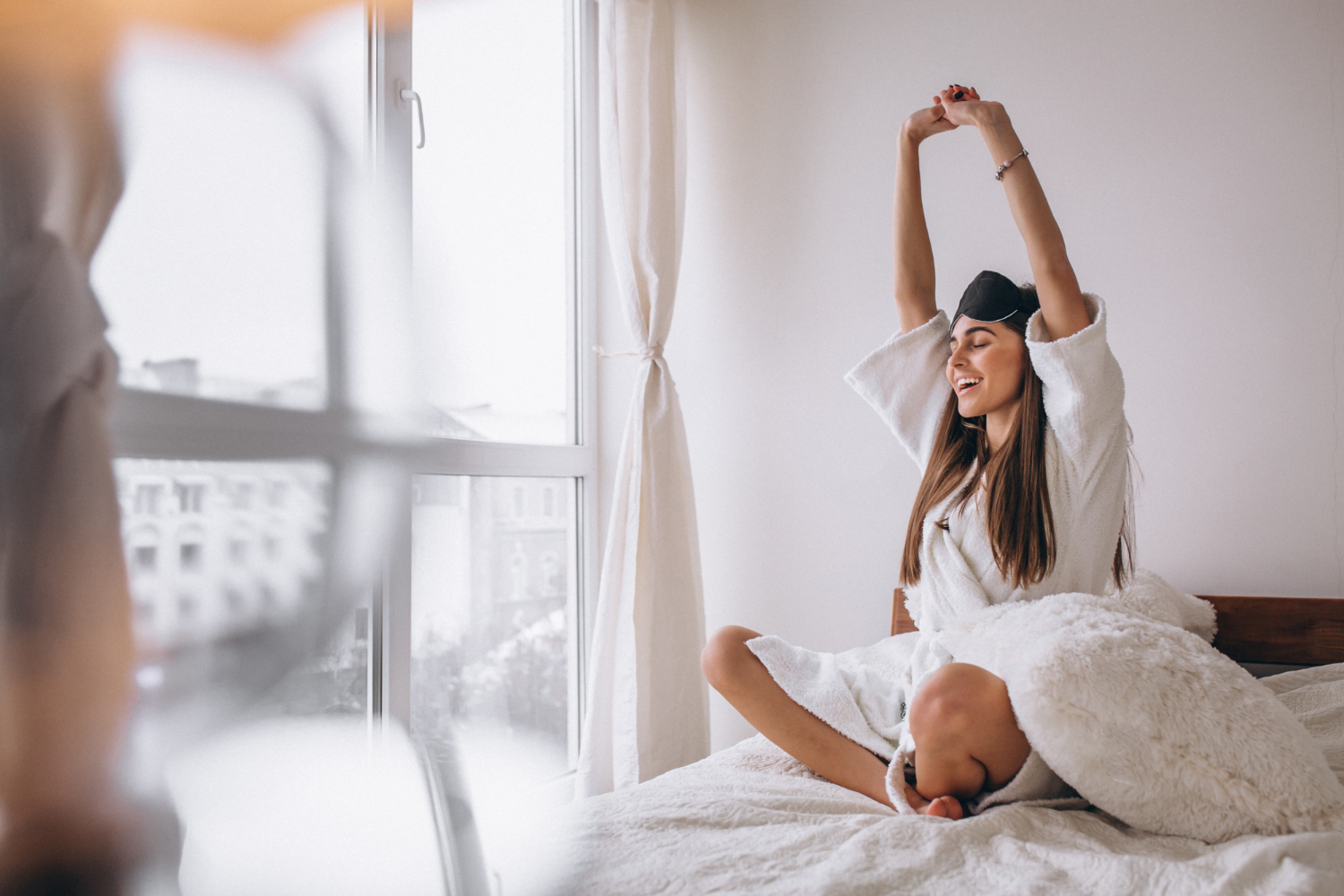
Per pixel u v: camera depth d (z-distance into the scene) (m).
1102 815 0.96
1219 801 0.86
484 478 1.91
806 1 2.09
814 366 2.05
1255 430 1.61
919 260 1.54
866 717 1.19
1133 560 1.53
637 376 2.00
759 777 1.11
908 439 1.51
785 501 2.07
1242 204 1.63
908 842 0.82
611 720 1.88
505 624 1.96
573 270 2.26
